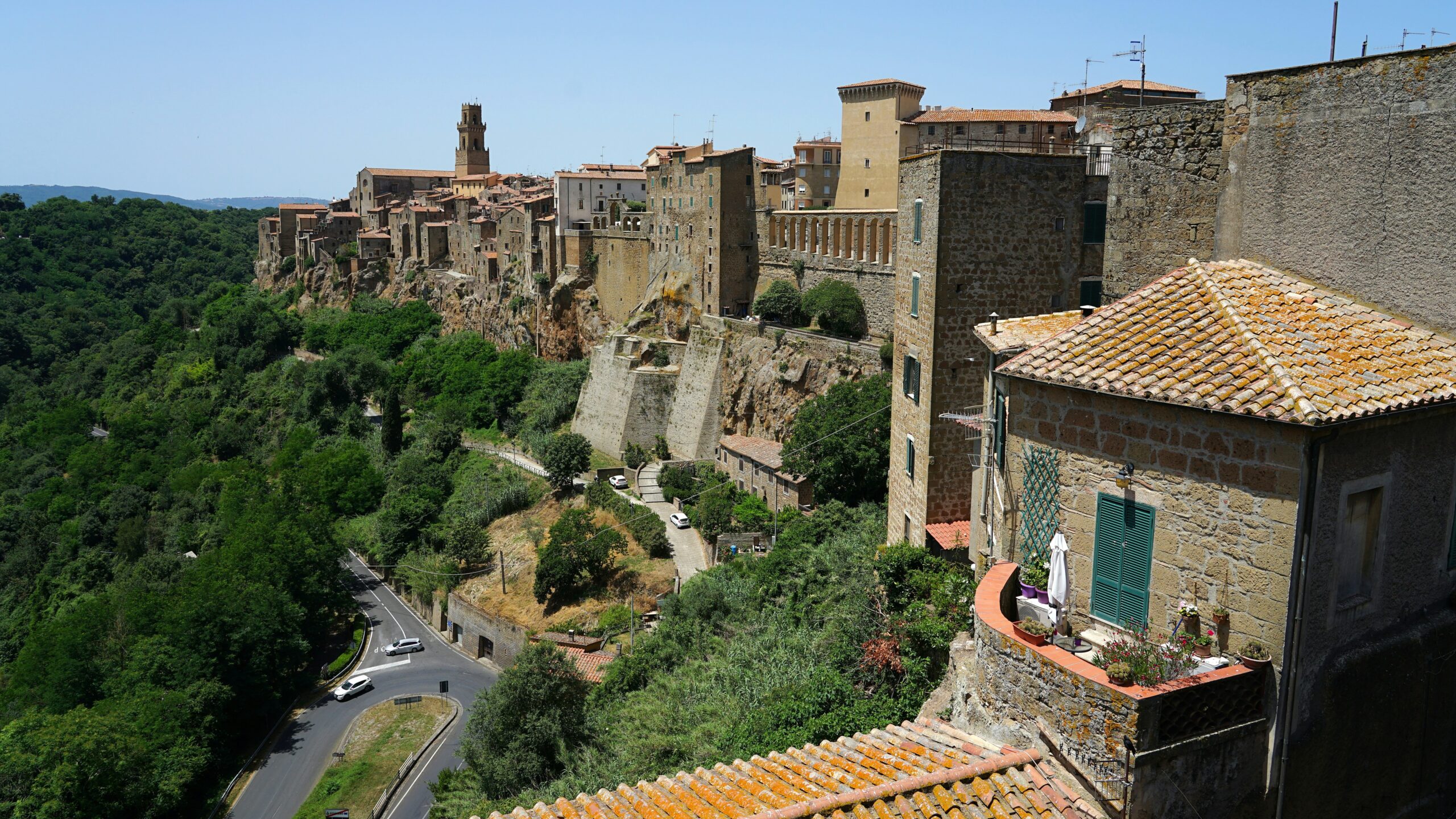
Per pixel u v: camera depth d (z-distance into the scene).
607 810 12.66
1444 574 14.23
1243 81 16.66
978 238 33.09
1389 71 14.24
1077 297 34.28
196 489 112.12
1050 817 11.84
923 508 34.22
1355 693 13.06
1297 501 11.89
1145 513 13.86
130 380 157.50
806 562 42.50
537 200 129.50
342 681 71.00
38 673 67.38
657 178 100.94
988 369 22.25
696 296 93.88
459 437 108.75
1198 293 15.65
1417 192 13.95
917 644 22.84
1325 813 13.10
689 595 48.81
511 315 129.25
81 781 51.00
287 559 76.56
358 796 55.41
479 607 73.50
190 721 58.53
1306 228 15.68
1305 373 12.72
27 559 102.75
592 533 70.62
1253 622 12.49
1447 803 14.77
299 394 135.88
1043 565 15.51
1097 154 34.06
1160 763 11.77
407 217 167.50
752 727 24.95
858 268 74.31
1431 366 13.16
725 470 78.06
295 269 189.12
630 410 92.50
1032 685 13.05
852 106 92.62
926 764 13.04
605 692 45.03
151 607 70.31
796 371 75.12
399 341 147.50
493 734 45.28
